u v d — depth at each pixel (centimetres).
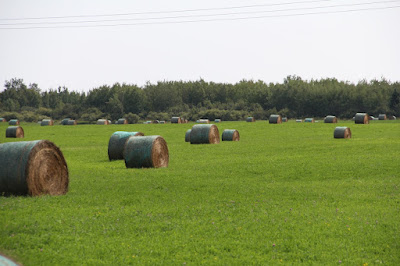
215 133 6075
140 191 2597
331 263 1480
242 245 1647
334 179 3106
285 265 1455
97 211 2091
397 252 1592
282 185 2845
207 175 3262
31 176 2359
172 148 5381
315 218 2002
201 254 1548
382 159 3969
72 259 1481
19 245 1606
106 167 3762
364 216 2047
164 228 1841
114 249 1578
